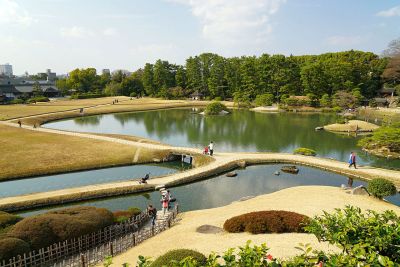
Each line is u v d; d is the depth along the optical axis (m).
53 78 198.75
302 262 6.04
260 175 30.89
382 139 39.50
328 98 86.06
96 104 96.25
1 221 16.30
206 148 35.81
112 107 88.75
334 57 107.31
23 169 29.80
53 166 30.92
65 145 39.16
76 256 14.99
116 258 14.47
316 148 43.53
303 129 58.53
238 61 111.81
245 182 29.02
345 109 82.44
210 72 115.12
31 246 14.28
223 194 26.20
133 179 28.77
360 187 22.02
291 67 98.62
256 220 15.53
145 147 38.75
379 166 34.06
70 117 73.19
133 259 13.73
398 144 39.00
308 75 91.12
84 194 24.45
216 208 21.64
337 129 56.28
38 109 79.56
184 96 120.19
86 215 16.92
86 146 38.88
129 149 37.62
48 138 43.53
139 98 122.81
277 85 98.94
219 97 109.00
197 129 59.25
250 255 5.88
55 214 16.45
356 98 81.94
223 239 14.73
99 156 34.50
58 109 81.19
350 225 7.12
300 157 35.66
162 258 10.48
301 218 15.57
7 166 30.44
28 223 15.05
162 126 63.16
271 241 13.74
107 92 131.38
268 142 47.41
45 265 14.02
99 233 16.36
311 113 81.50
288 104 88.88
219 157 35.00
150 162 34.59
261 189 27.36
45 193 24.25
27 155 34.09
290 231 15.24
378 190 20.69
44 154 34.66
